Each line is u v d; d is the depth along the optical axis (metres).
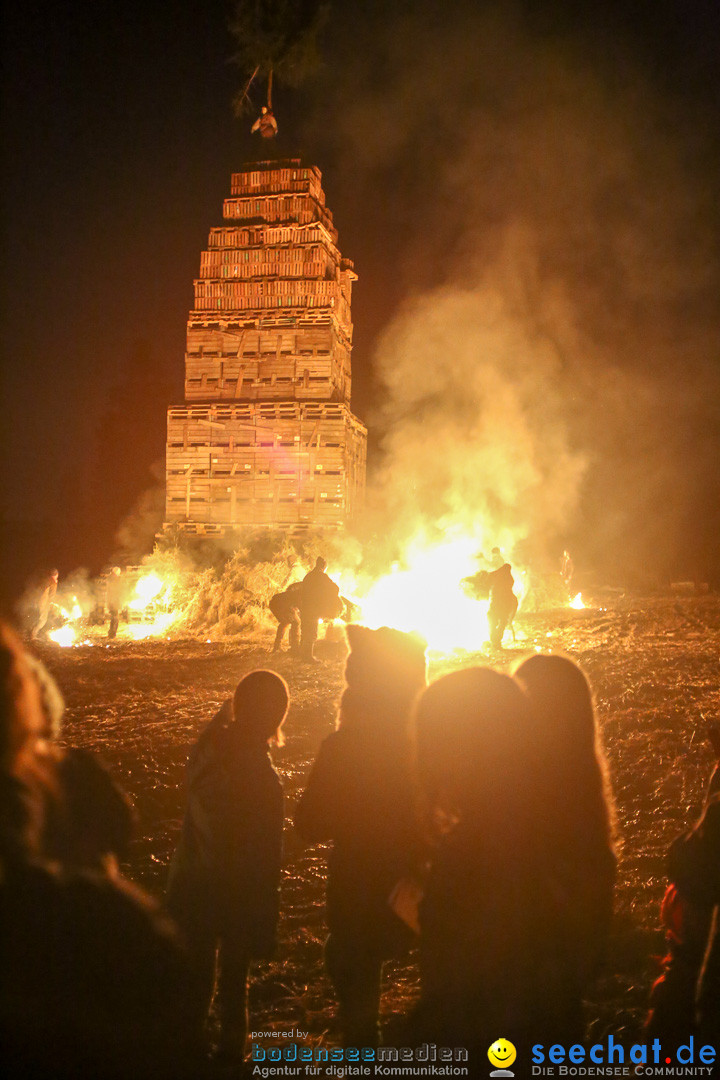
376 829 3.46
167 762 9.12
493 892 2.64
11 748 1.92
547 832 2.76
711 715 10.05
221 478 27.09
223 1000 3.76
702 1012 2.98
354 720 3.61
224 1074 3.70
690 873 3.17
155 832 7.29
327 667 14.98
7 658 1.98
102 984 1.73
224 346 27.75
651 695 11.42
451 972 2.66
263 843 3.79
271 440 27.02
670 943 3.43
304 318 27.42
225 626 22.08
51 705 2.46
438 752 2.71
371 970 3.48
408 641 3.71
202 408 27.34
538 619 22.14
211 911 3.76
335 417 26.83
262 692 3.88
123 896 1.86
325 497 26.61
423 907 2.80
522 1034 2.58
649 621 20.45
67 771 2.44
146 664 16.06
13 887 1.72
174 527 27.00
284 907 5.86
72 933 1.74
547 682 3.06
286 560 24.53
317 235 27.70
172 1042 1.78
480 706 2.71
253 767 3.83
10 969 1.67
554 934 2.70
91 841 2.37
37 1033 1.66
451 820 2.79
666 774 8.05
